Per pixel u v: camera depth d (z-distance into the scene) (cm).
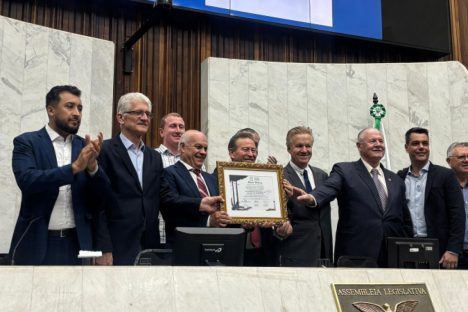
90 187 337
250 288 270
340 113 769
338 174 429
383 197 426
